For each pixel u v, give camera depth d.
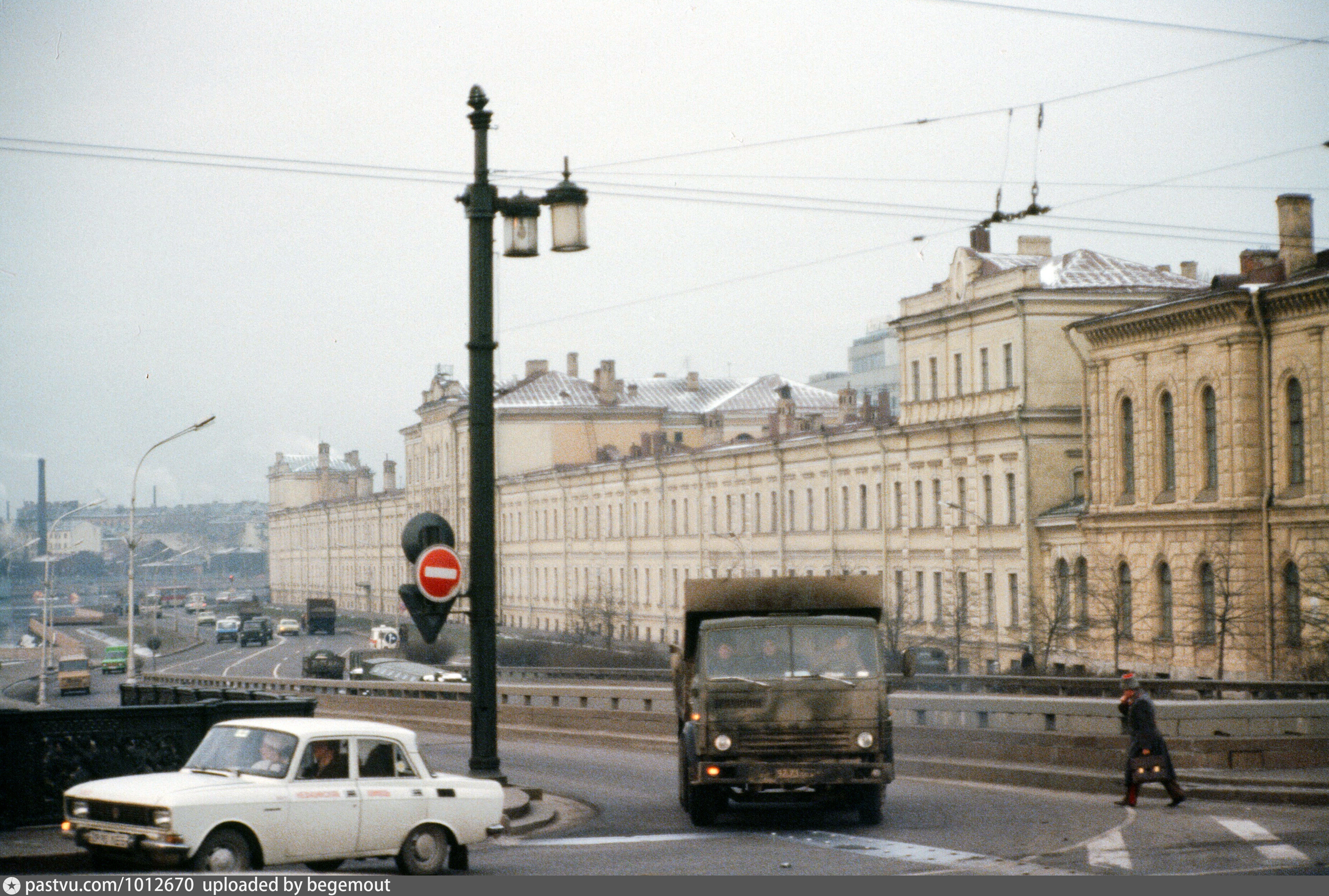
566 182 20.11
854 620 19.77
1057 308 65.38
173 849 13.72
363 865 16.38
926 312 73.06
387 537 152.00
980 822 19.75
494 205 20.33
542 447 123.75
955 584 69.44
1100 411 61.22
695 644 20.70
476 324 20.31
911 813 21.12
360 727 15.27
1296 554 50.72
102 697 81.88
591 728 36.78
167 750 17.95
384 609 152.75
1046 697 25.75
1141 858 15.95
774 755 19.39
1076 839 17.72
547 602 115.50
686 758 20.86
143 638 144.38
